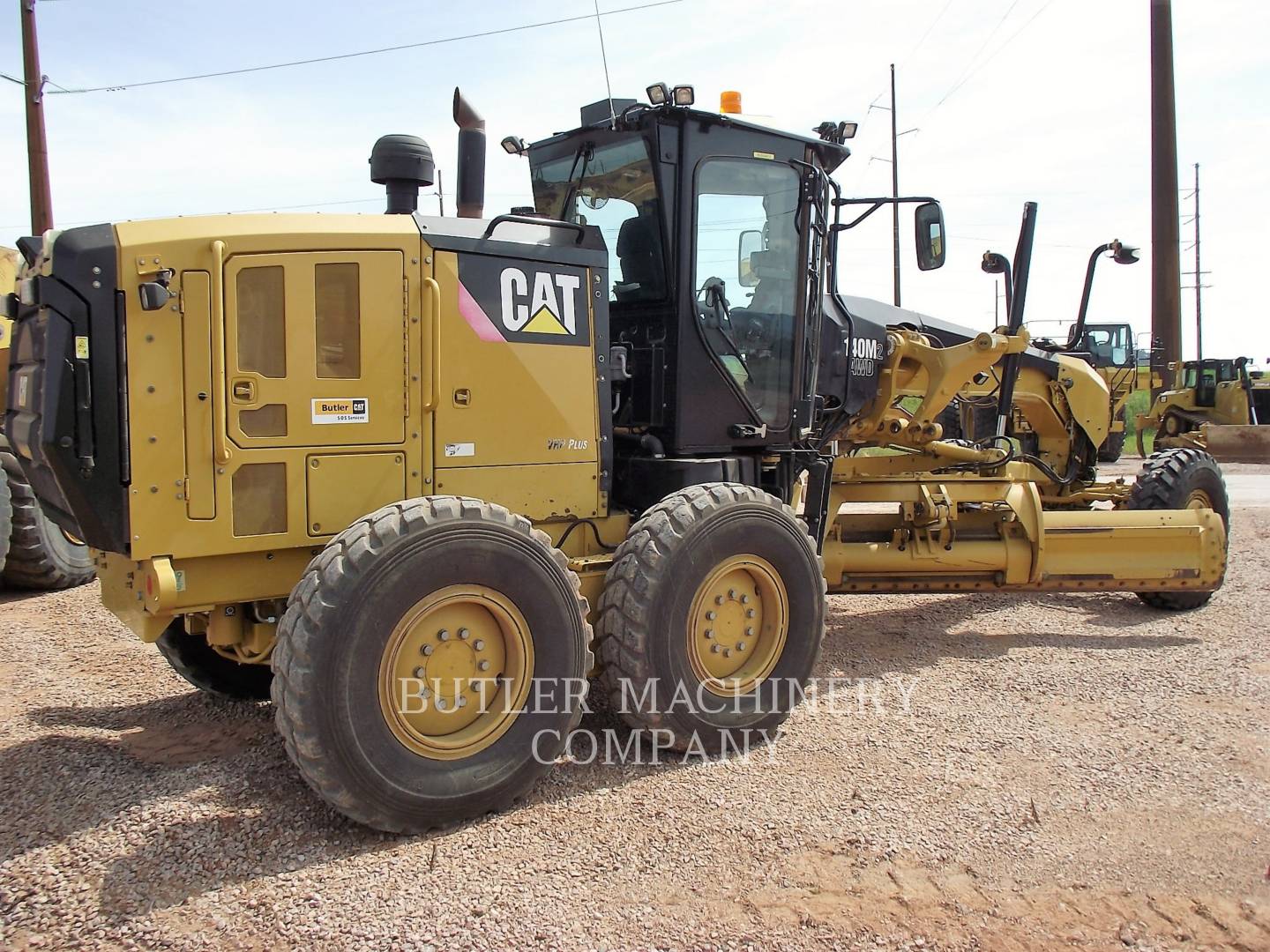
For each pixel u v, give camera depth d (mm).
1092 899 2990
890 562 5820
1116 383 15055
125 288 3266
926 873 3125
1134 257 6500
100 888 2918
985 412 8000
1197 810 3574
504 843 3285
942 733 4344
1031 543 5887
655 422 4602
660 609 3896
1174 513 6129
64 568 7258
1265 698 4805
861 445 6652
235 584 3553
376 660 3227
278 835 3271
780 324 4938
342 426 3605
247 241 3422
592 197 4926
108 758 3891
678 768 3951
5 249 7410
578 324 4176
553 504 4137
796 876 3084
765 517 4215
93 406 3242
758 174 4719
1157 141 15031
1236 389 15602
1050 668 5309
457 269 3803
